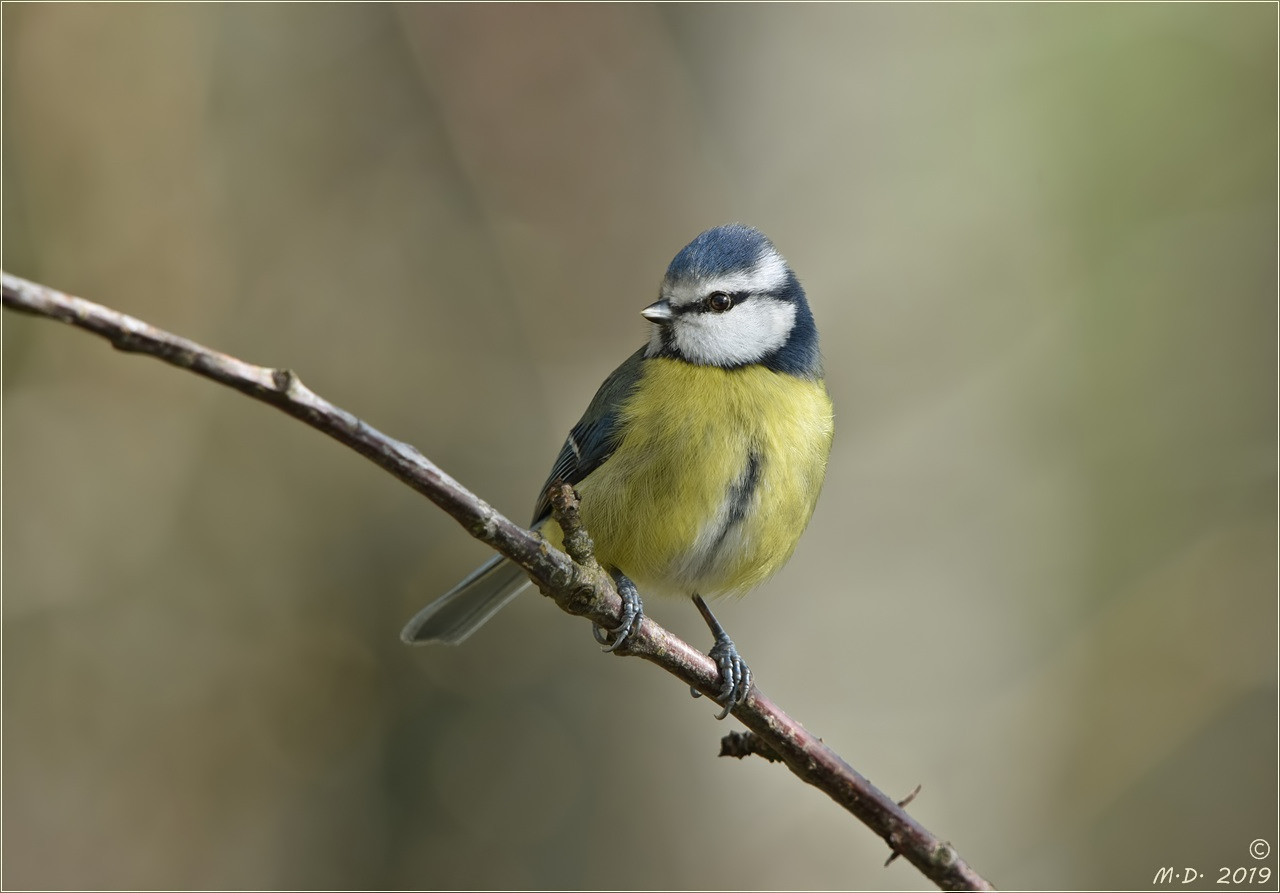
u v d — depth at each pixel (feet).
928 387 38.63
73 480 40.57
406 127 42.45
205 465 41.47
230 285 42.19
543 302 39.04
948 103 40.29
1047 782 38.50
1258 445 45.37
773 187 37.88
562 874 35.88
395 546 41.11
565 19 39.27
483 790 37.55
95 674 39.75
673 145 38.24
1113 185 48.65
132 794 39.17
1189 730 41.22
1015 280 41.65
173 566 40.88
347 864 38.47
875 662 36.22
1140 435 45.50
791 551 24.90
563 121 39.09
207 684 40.32
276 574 41.16
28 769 38.83
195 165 42.29
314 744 40.01
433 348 40.88
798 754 17.84
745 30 37.86
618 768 36.29
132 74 41.96
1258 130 49.29
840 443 37.58
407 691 39.78
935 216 39.47
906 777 35.63
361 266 41.98
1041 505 40.37
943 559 37.60
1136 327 46.93
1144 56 49.03
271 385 12.63
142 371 41.34
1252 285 47.14
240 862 39.17
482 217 40.73
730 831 35.14
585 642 37.65
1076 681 40.63
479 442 39.70
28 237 41.22
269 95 43.19
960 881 17.60
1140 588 43.11
